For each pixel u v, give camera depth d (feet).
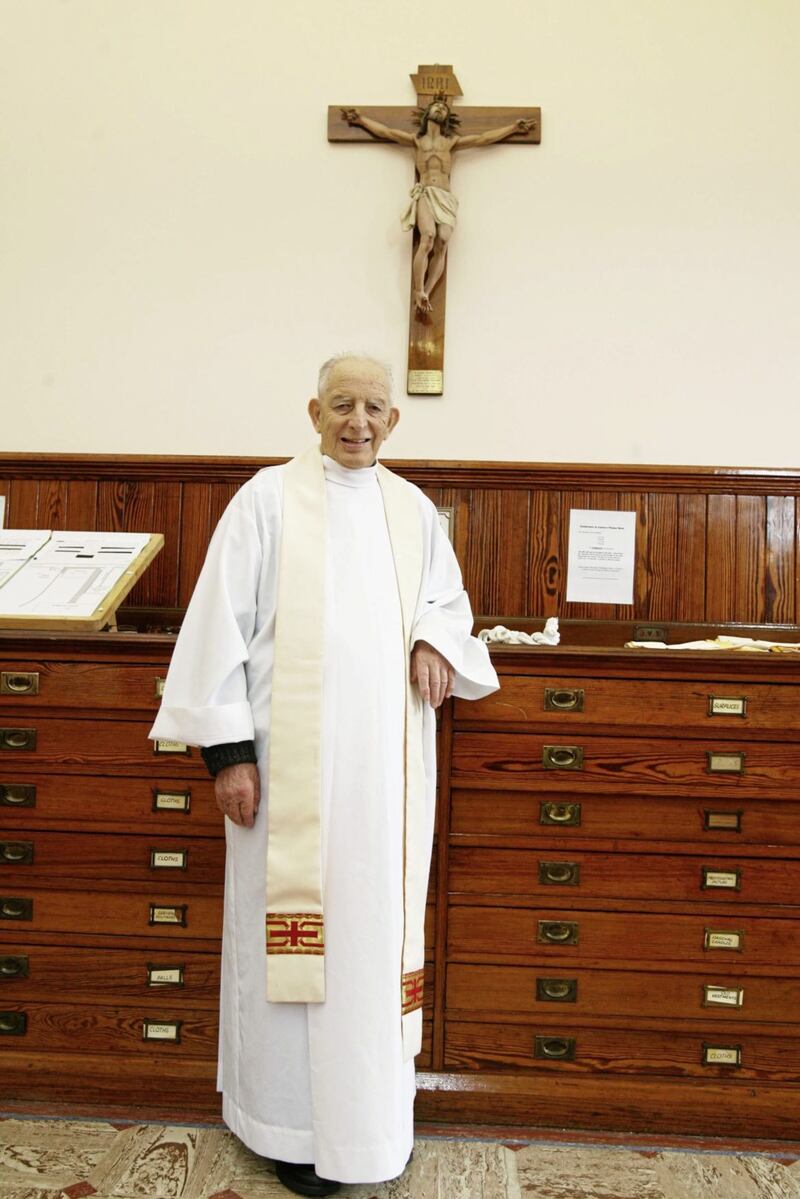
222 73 9.78
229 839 6.29
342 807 5.93
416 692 6.40
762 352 9.30
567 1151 6.56
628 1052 6.90
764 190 9.46
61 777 7.09
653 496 8.84
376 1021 5.78
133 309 9.57
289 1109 5.85
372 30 9.79
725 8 9.64
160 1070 6.91
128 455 8.89
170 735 5.98
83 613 7.36
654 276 9.41
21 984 7.06
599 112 9.59
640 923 6.93
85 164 9.71
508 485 8.82
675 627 8.71
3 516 9.05
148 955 7.02
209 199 9.64
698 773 6.89
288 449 9.39
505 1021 6.94
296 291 9.53
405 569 6.54
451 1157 6.43
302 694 6.02
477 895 6.97
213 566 6.29
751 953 6.88
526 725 6.97
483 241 9.49
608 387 9.32
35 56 9.82
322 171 9.64
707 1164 6.45
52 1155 6.30
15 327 9.57
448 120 9.42
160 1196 5.87
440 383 9.27
